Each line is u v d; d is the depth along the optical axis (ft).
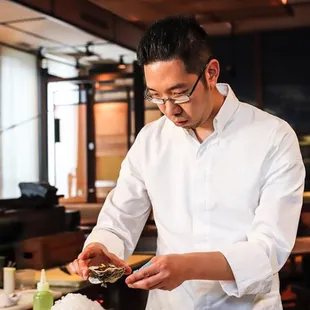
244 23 23.66
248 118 6.11
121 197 6.66
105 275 5.69
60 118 18.75
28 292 9.70
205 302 6.14
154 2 16.90
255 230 5.74
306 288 14.57
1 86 18.20
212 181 6.07
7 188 18.37
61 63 18.52
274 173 5.85
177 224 6.28
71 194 19.06
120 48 17.38
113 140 19.38
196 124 5.64
